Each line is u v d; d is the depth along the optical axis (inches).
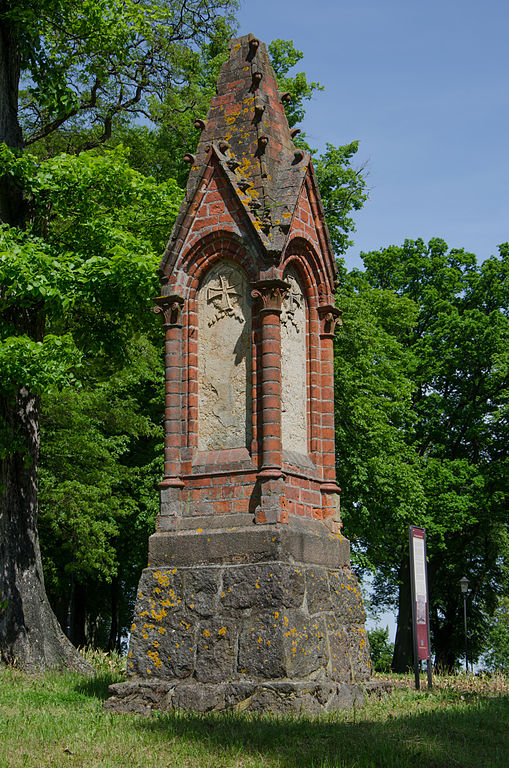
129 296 679.7
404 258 1712.6
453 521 1477.6
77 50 805.9
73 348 611.2
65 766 338.6
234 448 494.9
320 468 526.3
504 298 1635.1
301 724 398.3
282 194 517.3
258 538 459.5
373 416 1192.8
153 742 374.3
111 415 1128.2
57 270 631.8
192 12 1079.6
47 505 1085.8
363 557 1269.7
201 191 519.5
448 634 1713.8
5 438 665.0
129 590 1590.8
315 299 542.6
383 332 1322.6
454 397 1610.5
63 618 1391.5
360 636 516.1
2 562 695.1
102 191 726.5
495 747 383.9
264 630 440.5
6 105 716.0
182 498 497.4
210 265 519.2
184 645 459.5
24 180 693.9
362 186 1232.8
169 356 513.7
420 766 341.4
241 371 501.4
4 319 679.7
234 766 337.7
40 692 543.2
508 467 1524.4
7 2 698.8
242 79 541.3
